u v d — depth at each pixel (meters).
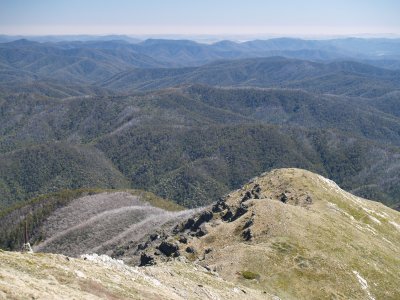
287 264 104.06
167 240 144.62
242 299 76.12
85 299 45.41
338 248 120.44
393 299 105.75
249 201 146.62
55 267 51.78
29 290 41.16
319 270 105.06
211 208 198.62
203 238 126.12
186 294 66.19
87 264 58.59
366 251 127.81
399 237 175.00
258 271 98.88
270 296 85.88
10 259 49.41
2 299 37.62
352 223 160.25
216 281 81.62
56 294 43.38
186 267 86.75
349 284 103.94
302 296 94.44
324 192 186.12
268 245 111.44
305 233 122.00
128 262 190.38
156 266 81.56
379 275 115.06
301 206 168.00
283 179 192.75
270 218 125.25
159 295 57.84
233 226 128.25
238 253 104.88
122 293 52.53
